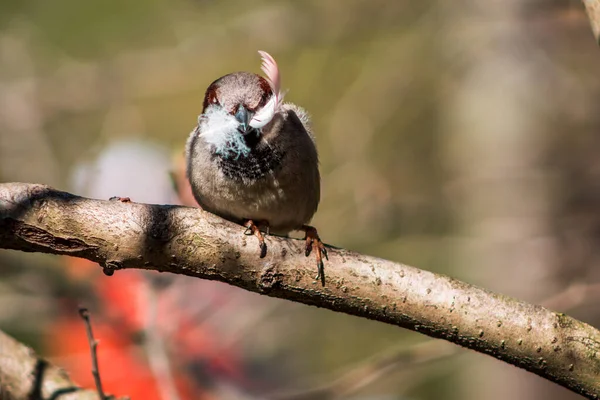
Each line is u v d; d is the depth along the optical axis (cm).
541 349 492
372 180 1225
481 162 1263
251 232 504
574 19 1180
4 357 621
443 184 1361
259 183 614
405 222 1238
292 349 1145
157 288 838
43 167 1216
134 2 1479
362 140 1262
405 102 1367
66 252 486
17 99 1261
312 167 650
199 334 872
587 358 491
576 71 1244
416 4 1302
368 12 1298
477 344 498
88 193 848
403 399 1168
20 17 1439
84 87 1334
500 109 1259
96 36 1479
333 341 1207
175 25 1468
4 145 1217
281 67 1448
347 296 504
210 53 1319
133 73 1342
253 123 585
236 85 632
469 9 1270
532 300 1178
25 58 1382
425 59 1305
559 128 1246
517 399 1199
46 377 616
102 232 485
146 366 815
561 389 1186
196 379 860
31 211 478
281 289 505
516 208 1221
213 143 613
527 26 1233
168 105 1491
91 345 540
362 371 874
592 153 1232
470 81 1295
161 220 493
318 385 1062
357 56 1419
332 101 1412
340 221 1209
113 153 867
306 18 1296
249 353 991
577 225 1193
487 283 1206
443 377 1255
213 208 645
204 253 496
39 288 909
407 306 501
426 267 1252
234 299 962
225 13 1442
